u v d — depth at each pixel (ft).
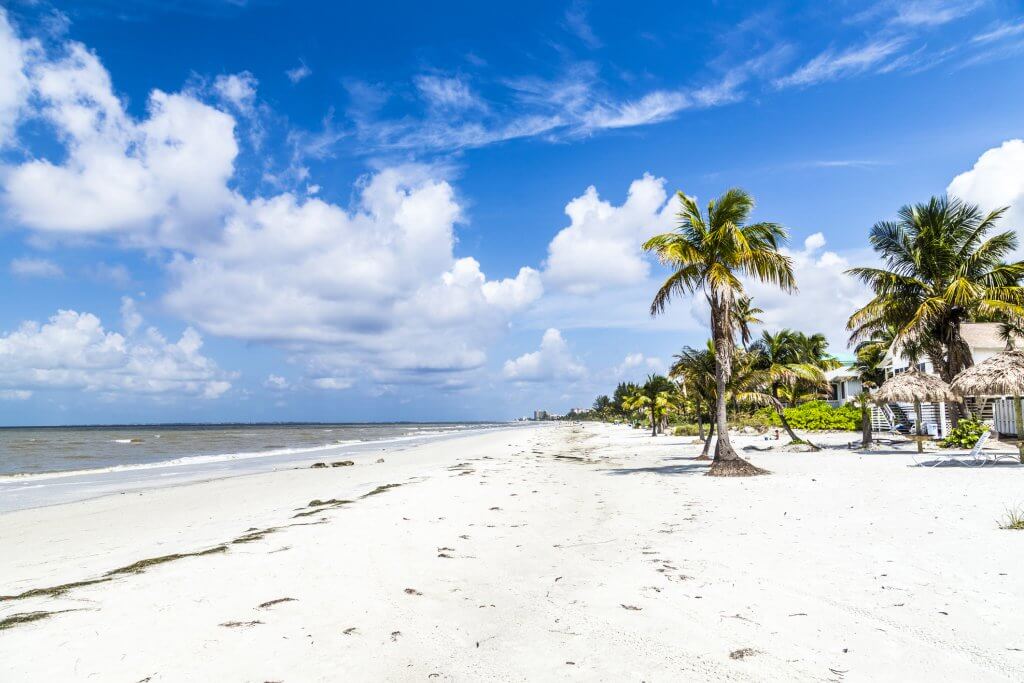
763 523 31.27
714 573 22.13
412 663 14.96
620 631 16.80
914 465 57.77
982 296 79.00
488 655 15.40
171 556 27.35
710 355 80.23
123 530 39.04
